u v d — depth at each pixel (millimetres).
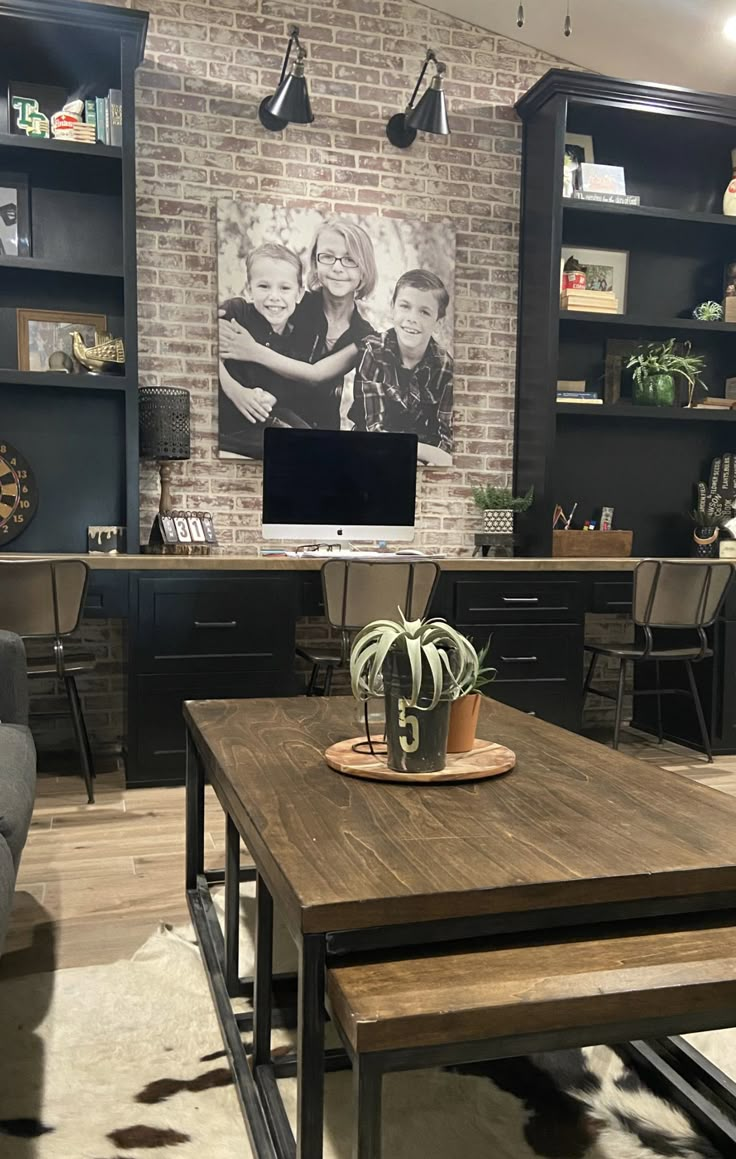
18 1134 1365
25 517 3729
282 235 3961
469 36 4176
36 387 3748
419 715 1466
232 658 3439
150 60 3799
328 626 4164
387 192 4121
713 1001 1023
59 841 2748
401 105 4109
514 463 4359
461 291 4242
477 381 4285
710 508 4453
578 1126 1398
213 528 3830
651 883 1111
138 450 3578
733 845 1206
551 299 4004
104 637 3885
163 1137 1367
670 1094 1483
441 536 4277
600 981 1006
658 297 4465
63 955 1979
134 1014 1724
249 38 3904
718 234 4504
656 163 4438
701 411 4180
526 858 1150
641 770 1577
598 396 4406
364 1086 918
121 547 3717
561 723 3789
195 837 2268
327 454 3859
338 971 1023
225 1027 1630
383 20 4070
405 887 1053
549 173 4008
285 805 1360
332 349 4043
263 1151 1286
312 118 3680
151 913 2213
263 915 1473
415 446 3947
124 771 3543
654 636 4344
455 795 1419
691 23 3904
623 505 4477
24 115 3512
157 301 3848
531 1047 975
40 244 3717
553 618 3768
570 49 4230
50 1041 1626
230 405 3932
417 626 1522
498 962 1053
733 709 3934
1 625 2967
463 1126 1390
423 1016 926
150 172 3820
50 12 3268
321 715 2004
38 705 3838
